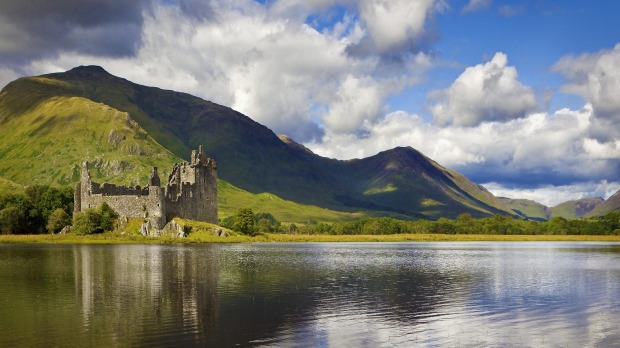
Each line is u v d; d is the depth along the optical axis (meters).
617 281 85.56
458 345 46.91
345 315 57.34
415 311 59.88
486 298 68.62
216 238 199.50
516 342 48.00
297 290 73.12
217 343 46.31
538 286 79.50
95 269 94.19
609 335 50.47
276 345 46.16
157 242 183.88
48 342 45.78
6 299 64.00
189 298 65.69
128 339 46.94
